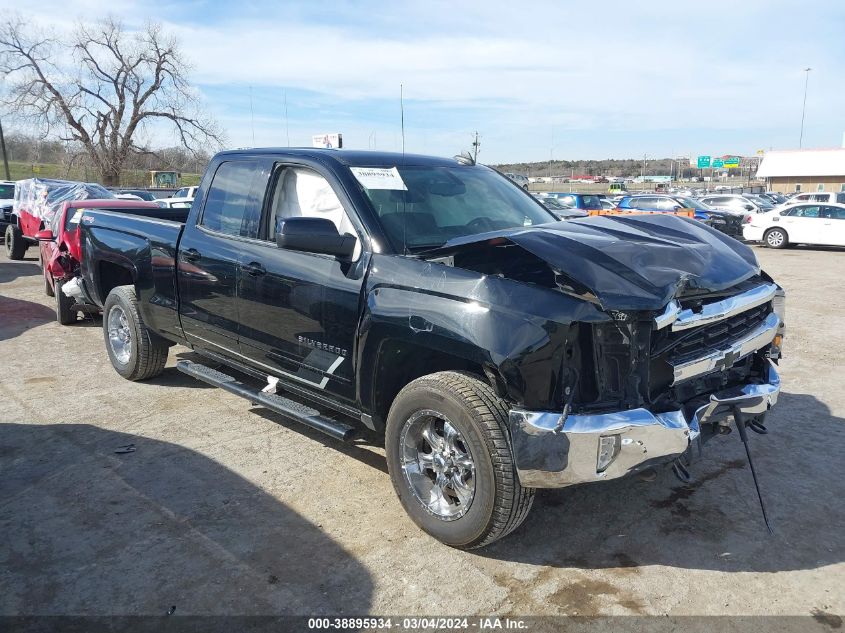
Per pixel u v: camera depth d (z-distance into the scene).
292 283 3.87
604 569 3.12
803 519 3.56
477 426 2.98
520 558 3.21
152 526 3.48
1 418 5.03
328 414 4.98
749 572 3.09
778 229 20.95
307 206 3.98
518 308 2.91
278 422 4.93
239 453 4.38
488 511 3.01
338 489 3.89
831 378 6.04
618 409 2.91
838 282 12.40
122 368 5.82
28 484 3.95
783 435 4.70
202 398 5.45
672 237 3.72
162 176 47.59
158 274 5.04
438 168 4.36
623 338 2.91
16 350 7.05
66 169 48.56
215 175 4.71
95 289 6.00
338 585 2.99
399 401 3.32
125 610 2.82
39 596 2.91
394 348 3.39
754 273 3.62
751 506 3.70
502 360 2.86
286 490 3.88
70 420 4.98
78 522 3.52
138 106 48.06
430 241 3.67
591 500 3.77
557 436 2.81
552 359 2.84
